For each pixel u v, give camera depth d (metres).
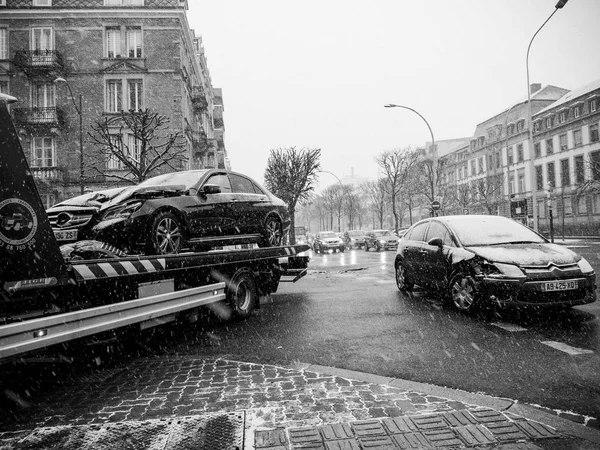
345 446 2.74
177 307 5.73
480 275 6.30
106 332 4.82
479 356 4.61
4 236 3.57
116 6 29.23
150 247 5.82
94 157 27.17
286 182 38.44
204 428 3.05
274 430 2.98
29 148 28.80
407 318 6.68
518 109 54.88
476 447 2.69
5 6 28.75
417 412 3.21
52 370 4.54
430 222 8.63
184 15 30.08
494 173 58.75
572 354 4.53
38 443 2.91
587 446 2.68
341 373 4.21
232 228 7.39
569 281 5.88
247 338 5.96
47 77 28.83
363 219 95.19
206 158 42.91
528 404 3.36
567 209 46.44
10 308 3.71
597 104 42.62
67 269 4.04
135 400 3.69
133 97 29.53
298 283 12.92
